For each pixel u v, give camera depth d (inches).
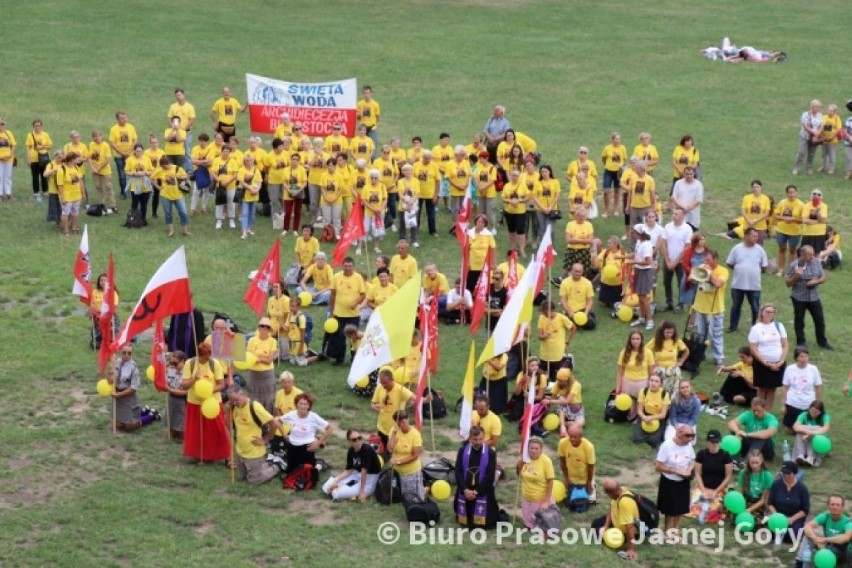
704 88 2333.9
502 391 1162.6
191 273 1488.7
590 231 1451.8
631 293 1376.7
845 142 1854.1
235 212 1680.6
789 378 1122.0
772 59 2506.2
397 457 1008.2
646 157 1708.9
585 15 2881.4
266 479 1046.4
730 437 1059.3
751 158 1958.7
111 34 2600.9
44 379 1221.7
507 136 1658.5
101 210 1686.8
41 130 1745.8
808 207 1498.5
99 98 2206.0
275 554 934.4
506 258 1565.0
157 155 1632.6
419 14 2861.7
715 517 1000.9
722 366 1256.2
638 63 2496.3
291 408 1085.1
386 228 1660.9
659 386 1111.0
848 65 2476.6
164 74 2358.5
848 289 1473.9
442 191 1733.5
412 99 2249.0
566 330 1347.2
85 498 1009.5
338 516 1000.2
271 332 1206.3
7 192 1752.0
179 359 1104.8
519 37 2679.6
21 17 2691.9
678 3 3006.9
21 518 975.6
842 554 928.9
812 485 1053.8
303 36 2645.2
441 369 1264.8
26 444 1097.4
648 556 948.6
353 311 1273.4
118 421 1127.6
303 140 1697.8
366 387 1198.3
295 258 1536.7
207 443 1071.6
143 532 960.9
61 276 1469.0
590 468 1003.3
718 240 1619.1
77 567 912.3
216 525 976.3
